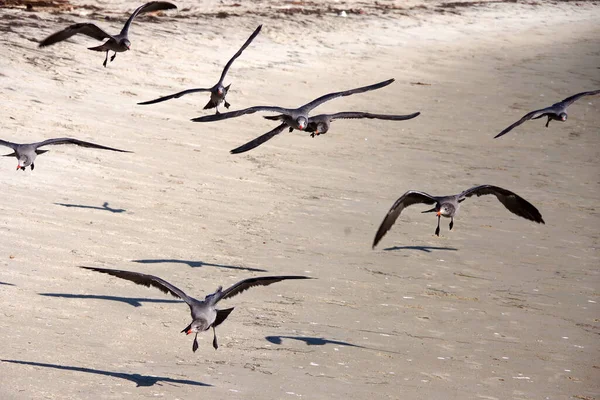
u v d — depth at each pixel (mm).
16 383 9727
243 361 11125
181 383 10258
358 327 12695
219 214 17188
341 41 35344
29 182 17203
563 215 19469
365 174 21078
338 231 17031
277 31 34781
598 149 25469
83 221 15703
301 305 13320
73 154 19297
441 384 11086
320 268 15000
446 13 44062
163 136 21734
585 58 37781
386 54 34562
